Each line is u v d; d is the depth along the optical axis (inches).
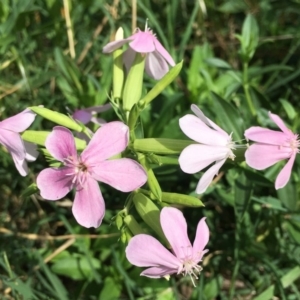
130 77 4.8
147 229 5.7
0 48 6.7
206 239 4.0
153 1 8.2
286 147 4.2
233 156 4.1
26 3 6.9
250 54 6.3
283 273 5.8
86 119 5.4
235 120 5.7
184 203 4.2
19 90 7.0
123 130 3.9
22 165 4.3
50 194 3.9
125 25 7.2
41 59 7.6
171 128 6.1
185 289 6.2
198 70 7.0
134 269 5.9
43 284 5.9
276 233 6.2
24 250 6.1
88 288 6.0
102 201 3.9
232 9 8.3
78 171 3.9
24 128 4.2
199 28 8.0
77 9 7.4
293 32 8.1
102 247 6.1
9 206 6.8
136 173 3.8
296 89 7.5
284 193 5.7
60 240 6.3
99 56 7.4
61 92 7.2
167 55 4.9
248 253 6.0
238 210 5.4
